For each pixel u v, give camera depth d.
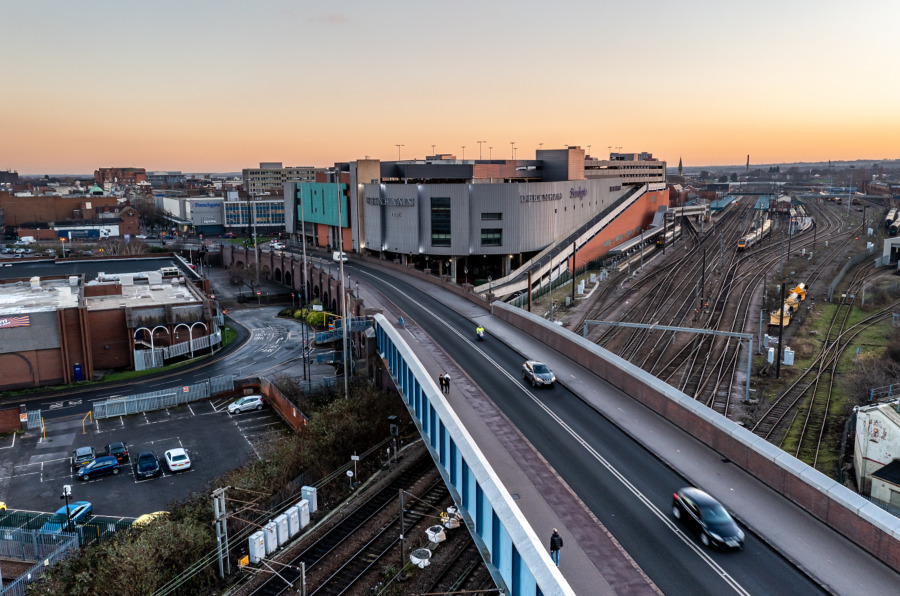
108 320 80.56
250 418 64.94
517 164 157.88
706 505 27.19
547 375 45.47
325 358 76.19
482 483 27.25
